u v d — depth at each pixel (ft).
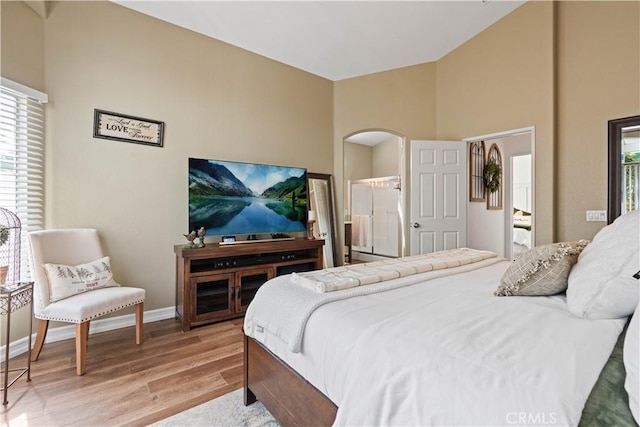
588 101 9.84
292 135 13.48
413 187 13.60
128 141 9.51
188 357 7.43
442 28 11.80
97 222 9.01
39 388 6.09
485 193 18.52
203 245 9.80
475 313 3.71
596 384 2.29
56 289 7.01
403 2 10.02
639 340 2.12
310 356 3.97
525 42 11.09
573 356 2.60
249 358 5.45
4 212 6.93
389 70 14.40
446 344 2.92
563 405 2.06
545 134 10.61
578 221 10.03
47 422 5.15
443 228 13.61
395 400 2.70
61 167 8.48
